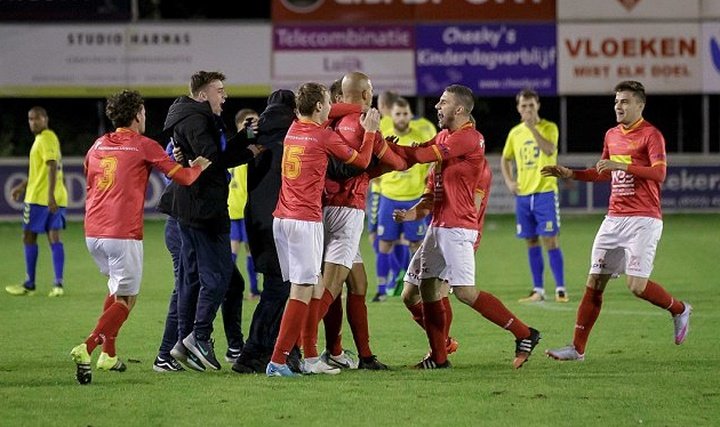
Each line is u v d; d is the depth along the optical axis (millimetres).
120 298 30219
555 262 46688
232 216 46500
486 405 26656
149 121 91312
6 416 25609
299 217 29438
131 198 29625
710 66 85062
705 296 47156
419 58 84938
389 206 46938
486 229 78500
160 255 64312
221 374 30641
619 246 32594
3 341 36562
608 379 29844
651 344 35812
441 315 31641
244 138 30953
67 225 82438
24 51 84000
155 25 84375
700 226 78188
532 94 47031
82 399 27312
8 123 89875
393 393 27984
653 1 84812
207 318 30656
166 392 28094
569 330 38906
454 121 31000
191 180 29328
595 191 86125
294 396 27625
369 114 29469
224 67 84875
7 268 58469
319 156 29344
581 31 85000
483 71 85125
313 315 30641
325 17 84812
